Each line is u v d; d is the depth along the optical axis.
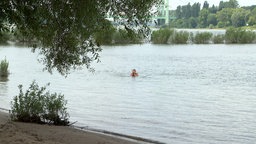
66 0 8.15
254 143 12.27
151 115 16.08
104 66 37.84
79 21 8.52
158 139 12.26
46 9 8.43
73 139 10.17
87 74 31.09
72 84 25.48
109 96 20.80
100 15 8.51
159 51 58.78
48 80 27.27
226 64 41.59
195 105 18.67
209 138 12.70
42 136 9.98
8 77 28.61
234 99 20.61
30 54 49.47
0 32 8.66
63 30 9.24
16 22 8.43
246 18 141.00
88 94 21.42
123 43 65.56
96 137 10.90
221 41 79.38
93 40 10.20
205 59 47.06
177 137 12.66
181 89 23.97
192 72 34.00
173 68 37.12
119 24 9.04
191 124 14.62
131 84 25.94
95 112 16.34
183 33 76.81
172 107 18.03
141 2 8.46
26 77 28.72
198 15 163.88
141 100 19.73
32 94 12.56
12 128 10.27
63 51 10.41
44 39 9.78
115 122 14.54
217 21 160.75
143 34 9.01
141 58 47.31
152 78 29.47
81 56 11.05
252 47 68.69
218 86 25.64
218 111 17.27
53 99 12.87
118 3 8.54
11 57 45.41
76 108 17.12
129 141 11.40
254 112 17.11
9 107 16.89
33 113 12.25
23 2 8.16
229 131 13.69
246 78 30.22
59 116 13.16
